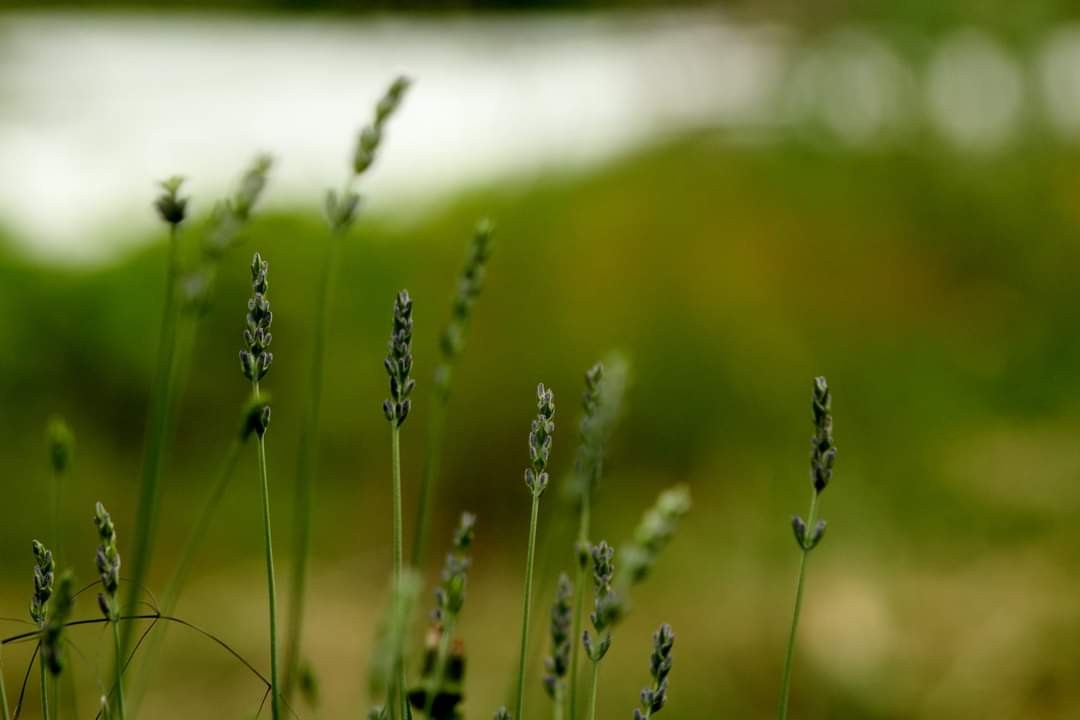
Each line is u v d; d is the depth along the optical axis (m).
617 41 13.38
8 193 7.12
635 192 7.50
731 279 6.81
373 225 7.29
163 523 5.51
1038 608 3.88
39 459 5.45
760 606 4.18
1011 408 6.28
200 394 6.16
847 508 4.96
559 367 6.21
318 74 12.43
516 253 6.88
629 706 3.55
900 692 3.52
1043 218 7.19
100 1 15.77
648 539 1.07
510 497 5.93
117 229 6.91
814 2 8.67
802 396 6.13
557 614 1.19
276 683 1.08
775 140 8.20
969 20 7.71
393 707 1.17
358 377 6.31
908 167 7.54
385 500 5.98
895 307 6.97
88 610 3.70
